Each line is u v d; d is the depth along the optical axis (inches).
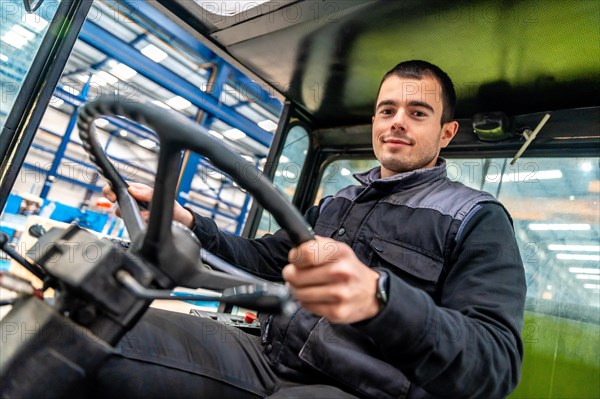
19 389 17.5
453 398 23.2
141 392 27.0
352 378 30.2
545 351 59.7
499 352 23.7
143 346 28.5
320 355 31.7
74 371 17.7
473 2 48.6
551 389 57.7
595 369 55.4
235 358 34.0
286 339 34.8
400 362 21.9
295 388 29.1
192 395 29.6
